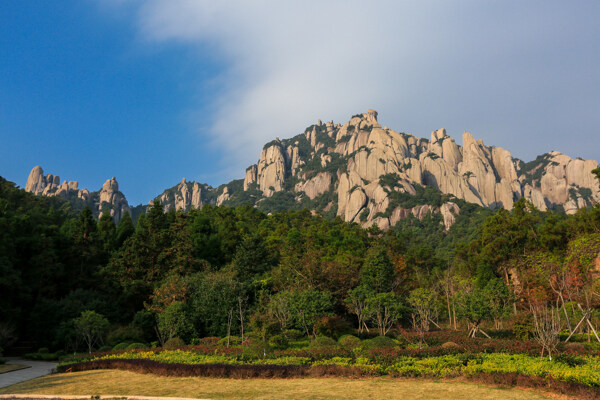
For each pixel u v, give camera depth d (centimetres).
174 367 2164
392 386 1752
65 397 1753
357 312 4241
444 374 1878
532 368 1761
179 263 5634
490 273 6944
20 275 4603
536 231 7588
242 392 1709
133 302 5244
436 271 7812
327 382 1881
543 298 4250
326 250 7856
